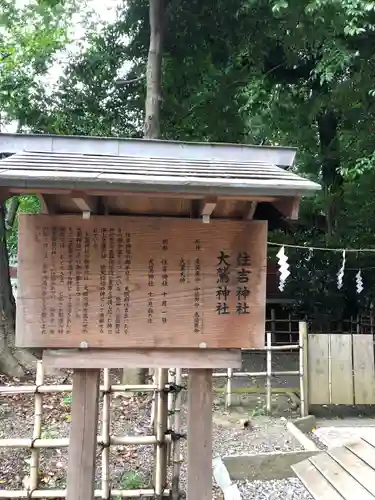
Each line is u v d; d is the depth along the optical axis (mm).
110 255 2730
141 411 6074
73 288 2715
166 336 2742
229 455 4777
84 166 2541
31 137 2945
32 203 13789
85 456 2850
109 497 3873
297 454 4625
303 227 12562
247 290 2777
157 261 2748
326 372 6496
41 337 2701
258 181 2408
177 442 4027
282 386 8289
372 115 8875
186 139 9867
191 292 2760
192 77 9656
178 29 9250
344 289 11562
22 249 2705
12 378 7461
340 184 10961
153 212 2895
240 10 8289
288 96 9703
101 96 10117
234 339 2770
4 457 4723
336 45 6812
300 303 12117
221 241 2770
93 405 2863
